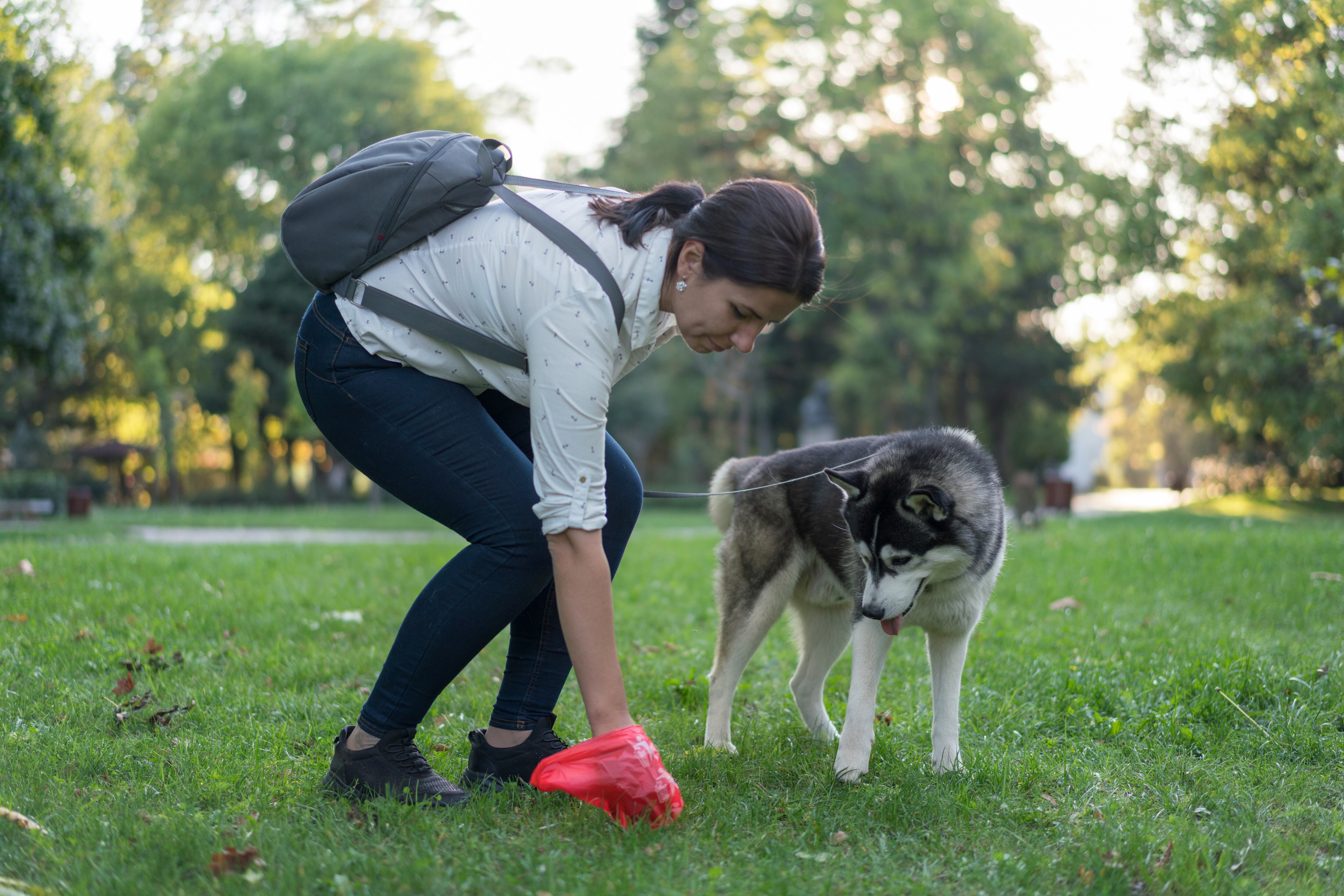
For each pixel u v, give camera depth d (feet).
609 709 7.64
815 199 7.40
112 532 50.44
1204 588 20.63
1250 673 12.38
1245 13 45.98
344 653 14.69
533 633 8.46
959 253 86.79
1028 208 87.20
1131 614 18.17
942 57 86.38
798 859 7.31
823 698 12.26
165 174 95.61
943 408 107.86
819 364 110.01
